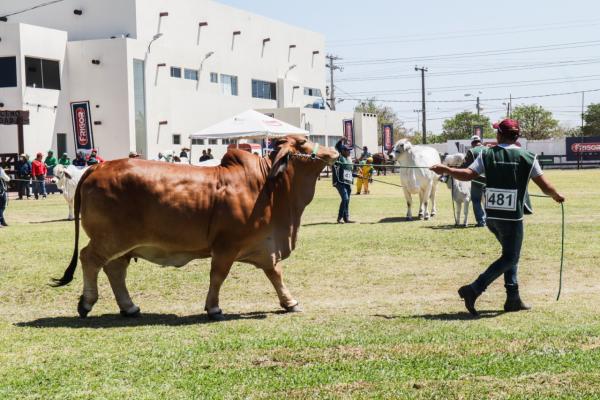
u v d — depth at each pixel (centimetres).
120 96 4384
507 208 784
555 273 1078
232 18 5791
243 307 887
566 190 3156
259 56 6197
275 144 840
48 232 1791
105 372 589
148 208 776
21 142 3703
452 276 1080
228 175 803
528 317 784
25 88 4116
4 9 4941
